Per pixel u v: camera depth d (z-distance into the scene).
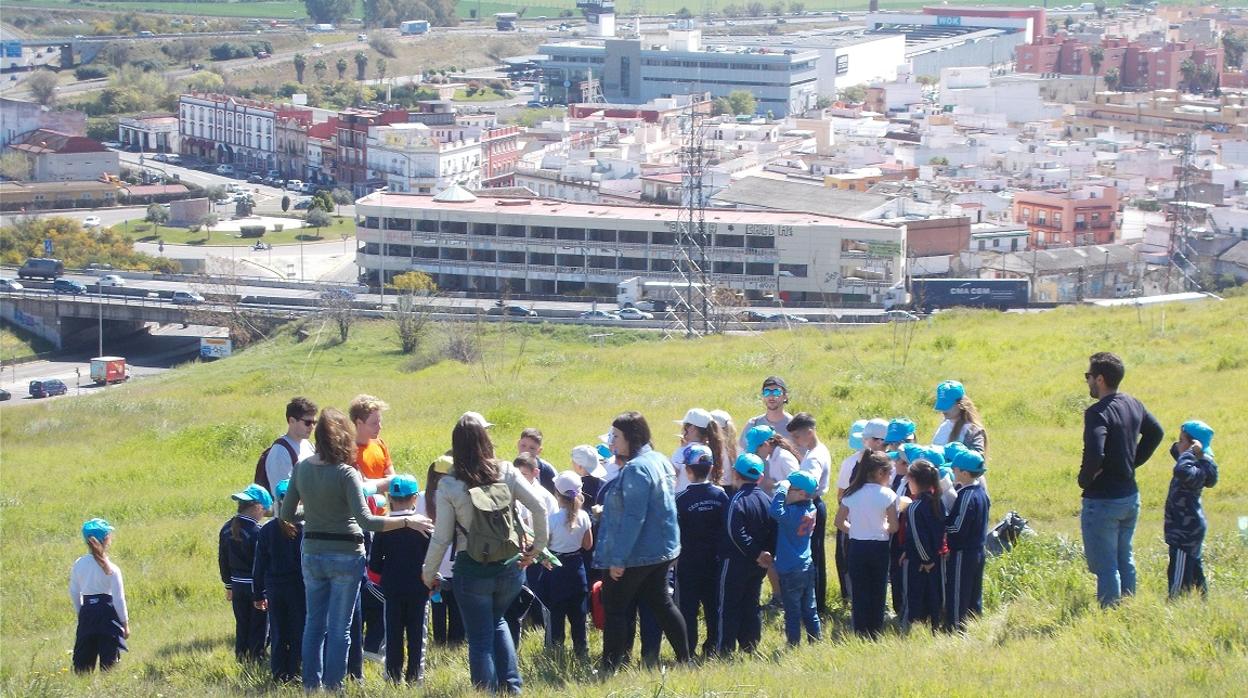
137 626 27.33
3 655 25.66
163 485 44.25
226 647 23.69
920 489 20.03
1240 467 33.22
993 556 23.23
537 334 127.50
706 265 168.38
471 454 17.34
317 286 168.62
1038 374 48.22
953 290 152.50
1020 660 16.78
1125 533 19.75
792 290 167.75
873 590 20.22
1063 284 167.25
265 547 20.03
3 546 36.72
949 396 22.62
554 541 20.70
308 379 69.56
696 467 19.64
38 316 164.25
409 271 183.12
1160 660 16.44
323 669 18.69
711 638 19.69
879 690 15.43
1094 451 19.20
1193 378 44.50
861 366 52.72
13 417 62.59
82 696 18.88
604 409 49.66
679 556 19.69
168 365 154.75
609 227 174.38
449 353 93.25
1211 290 164.38
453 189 188.62
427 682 18.78
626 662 18.83
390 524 18.20
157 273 182.00
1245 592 19.75
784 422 23.06
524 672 19.36
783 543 19.78
